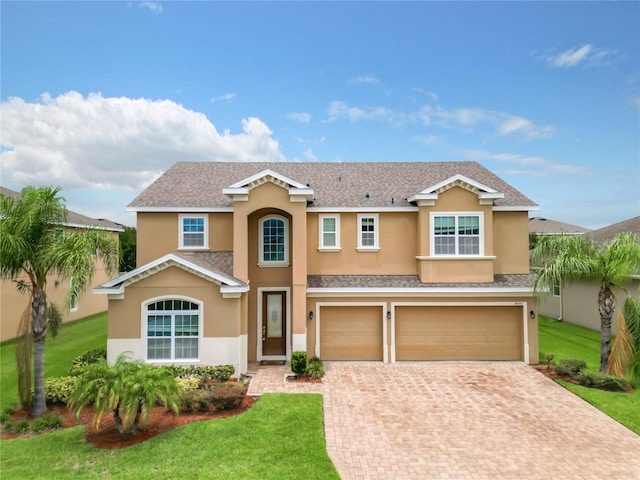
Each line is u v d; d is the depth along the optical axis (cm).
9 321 2180
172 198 1905
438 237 1819
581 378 1440
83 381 1034
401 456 944
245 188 1681
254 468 862
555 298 2764
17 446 973
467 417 1169
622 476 869
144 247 1853
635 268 1409
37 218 1133
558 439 1037
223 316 1527
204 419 1122
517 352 1766
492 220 1822
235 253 1673
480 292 1742
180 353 1529
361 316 1788
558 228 4234
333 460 922
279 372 1606
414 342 1780
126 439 1004
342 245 1895
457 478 857
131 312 1513
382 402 1280
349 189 2030
